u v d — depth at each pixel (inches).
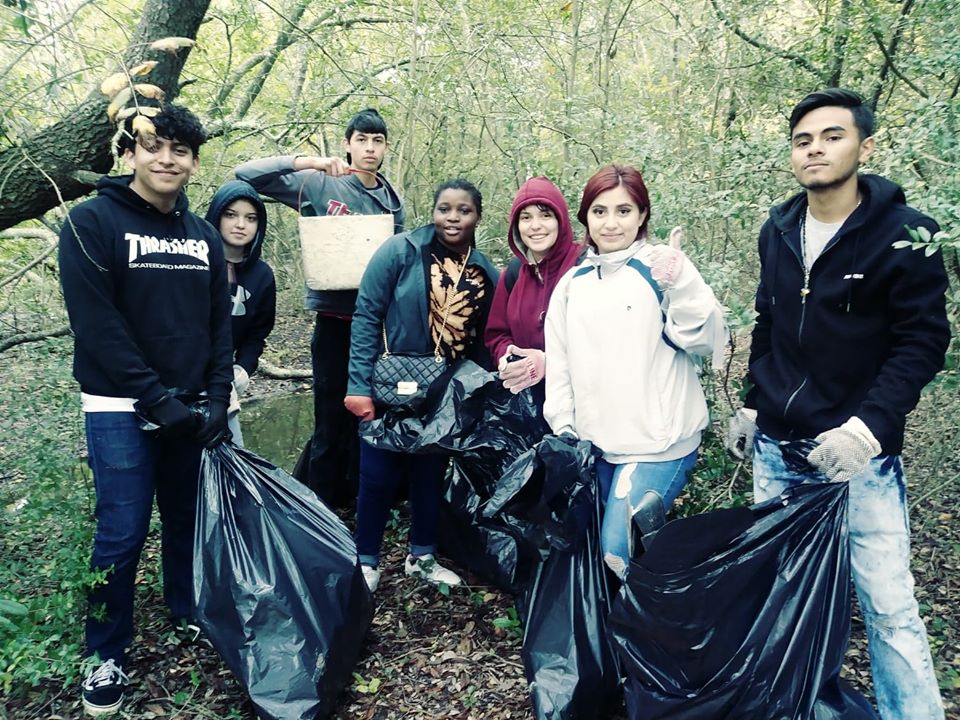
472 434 100.3
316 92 184.7
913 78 128.5
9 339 124.6
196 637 97.7
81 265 81.1
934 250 63.2
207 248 92.4
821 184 70.2
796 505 73.0
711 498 111.7
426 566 113.4
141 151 81.8
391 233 122.0
